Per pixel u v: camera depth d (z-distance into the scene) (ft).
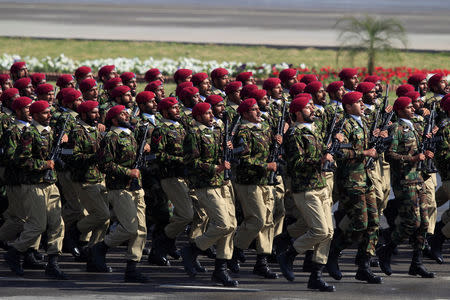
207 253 108.06
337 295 86.74
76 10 528.63
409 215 95.61
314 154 88.84
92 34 392.88
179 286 90.89
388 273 97.96
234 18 488.02
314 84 110.01
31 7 544.21
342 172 93.09
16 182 96.58
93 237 103.71
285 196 106.93
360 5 569.64
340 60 316.19
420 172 97.96
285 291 88.58
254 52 338.34
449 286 91.86
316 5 579.07
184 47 349.20
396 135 97.04
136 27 429.79
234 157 93.30
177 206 101.71
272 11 536.83
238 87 111.45
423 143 98.12
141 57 326.85
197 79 121.29
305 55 330.34
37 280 92.99
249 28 432.66
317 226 88.28
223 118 103.76
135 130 100.89
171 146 100.73
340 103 114.21
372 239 93.35
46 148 93.66
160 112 102.17
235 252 98.22
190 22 460.55
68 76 126.21
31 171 93.20
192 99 107.55
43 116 93.81
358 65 299.58
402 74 247.50
